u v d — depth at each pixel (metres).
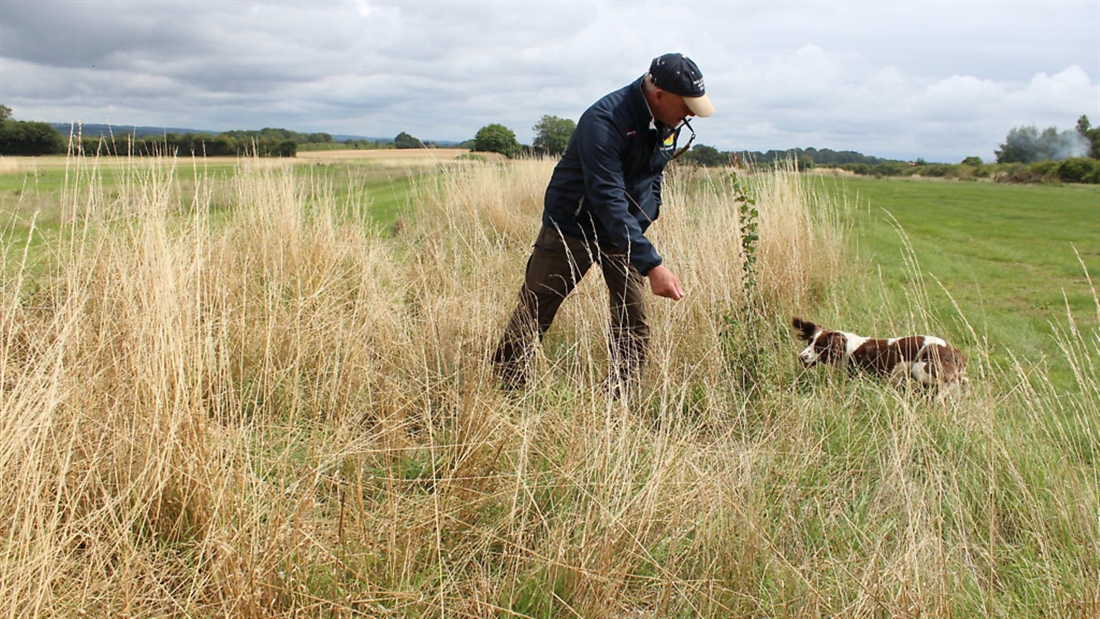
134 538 2.38
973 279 7.37
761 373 3.94
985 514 2.76
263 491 2.51
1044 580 2.41
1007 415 3.40
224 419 3.10
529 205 11.09
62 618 1.92
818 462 3.12
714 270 4.68
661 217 5.43
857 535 2.65
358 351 3.63
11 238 4.06
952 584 2.38
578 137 3.47
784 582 2.39
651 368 3.90
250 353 3.68
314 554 2.30
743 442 3.18
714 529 2.55
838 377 4.09
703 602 2.32
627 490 2.56
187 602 2.02
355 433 3.13
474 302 4.12
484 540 2.51
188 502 2.45
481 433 2.96
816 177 9.12
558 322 4.51
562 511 2.64
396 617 2.17
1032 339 4.92
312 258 5.12
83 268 3.44
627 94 3.45
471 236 6.43
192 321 3.13
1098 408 3.33
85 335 3.01
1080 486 2.77
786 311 5.25
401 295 4.80
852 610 2.25
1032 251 10.01
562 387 3.63
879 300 5.62
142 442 2.54
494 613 2.25
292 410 2.91
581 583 2.30
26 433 2.20
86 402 2.66
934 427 3.39
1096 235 12.66
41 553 1.99
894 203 19.92
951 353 3.84
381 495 2.81
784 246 5.92
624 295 3.85
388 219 9.77
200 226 4.07
